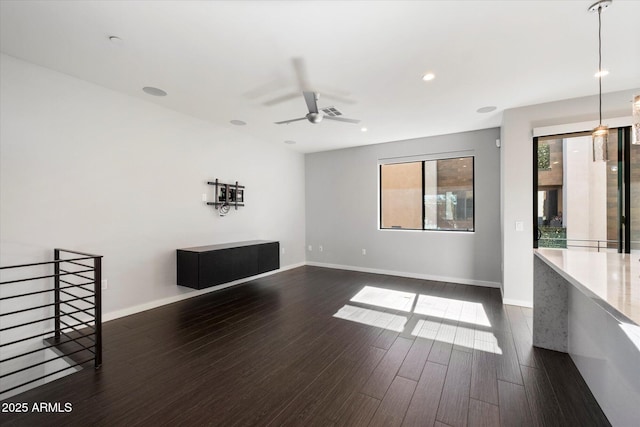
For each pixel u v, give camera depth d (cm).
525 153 363
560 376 215
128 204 337
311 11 190
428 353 251
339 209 606
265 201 540
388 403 187
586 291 138
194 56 249
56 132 280
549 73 276
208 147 430
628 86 305
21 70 258
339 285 475
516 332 293
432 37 220
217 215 446
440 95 328
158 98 343
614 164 329
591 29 208
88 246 304
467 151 476
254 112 388
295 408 183
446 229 511
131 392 199
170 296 384
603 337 180
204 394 197
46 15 196
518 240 369
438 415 176
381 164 562
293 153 614
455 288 454
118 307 330
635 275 162
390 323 318
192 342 273
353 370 225
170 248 382
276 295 421
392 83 297
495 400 189
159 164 368
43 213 273
